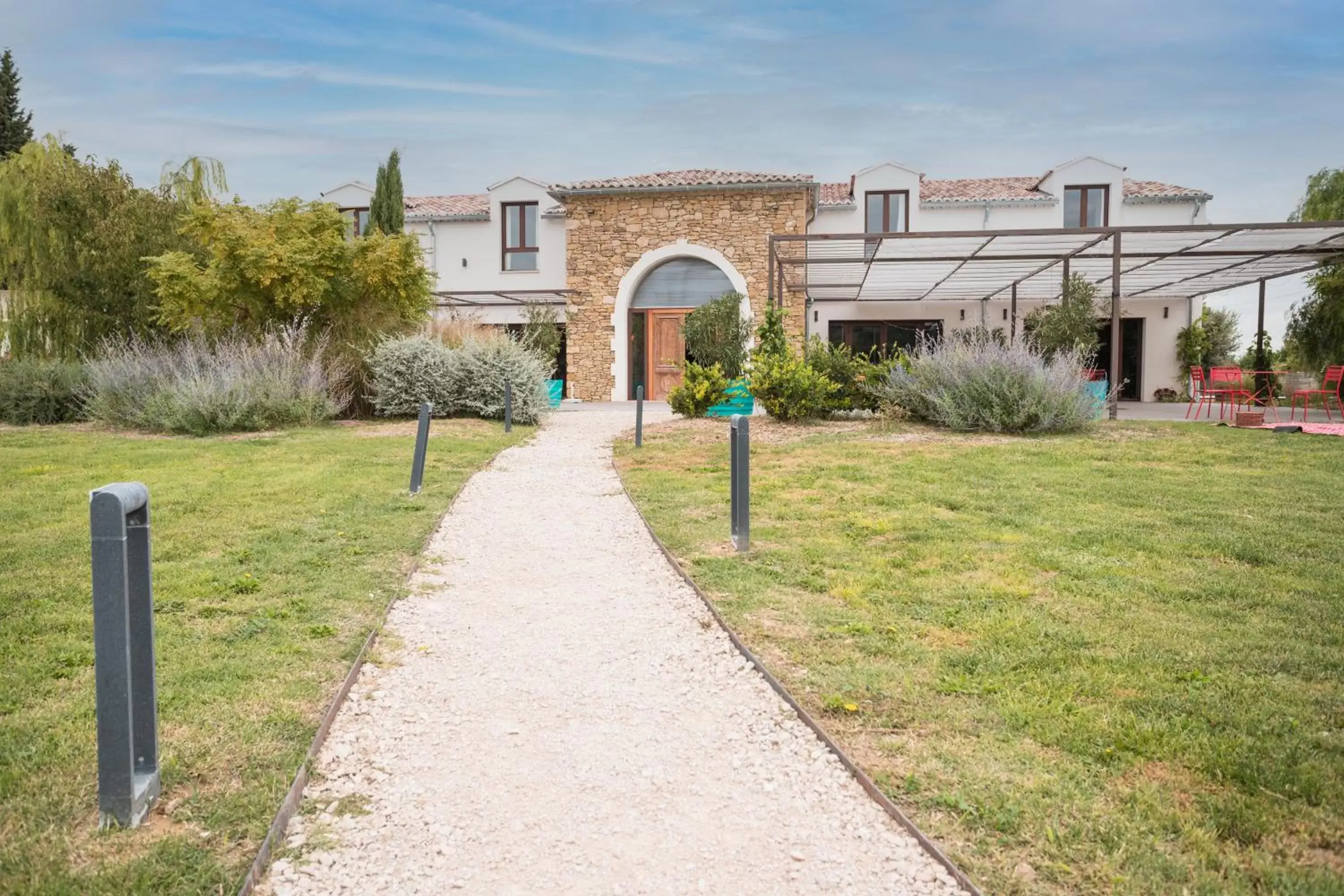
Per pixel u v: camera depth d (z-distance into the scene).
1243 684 3.84
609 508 8.50
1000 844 2.68
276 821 2.77
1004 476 9.60
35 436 14.12
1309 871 2.46
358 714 3.81
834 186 28.56
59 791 2.91
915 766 3.19
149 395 15.51
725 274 23.95
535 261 28.03
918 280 23.75
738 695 4.04
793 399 14.95
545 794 3.15
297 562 6.03
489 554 6.81
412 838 2.83
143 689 2.88
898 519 7.46
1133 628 4.63
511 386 16.33
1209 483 9.07
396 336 17.50
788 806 3.04
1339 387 18.14
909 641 4.52
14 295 21.22
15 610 4.87
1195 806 2.83
